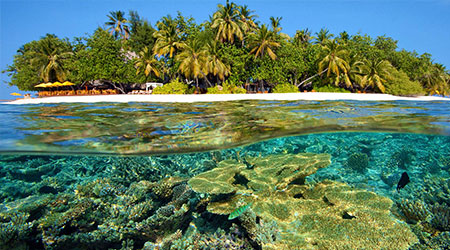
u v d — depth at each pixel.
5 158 5.98
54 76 34.38
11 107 9.81
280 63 28.69
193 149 5.30
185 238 4.39
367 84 28.91
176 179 6.03
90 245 4.67
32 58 33.81
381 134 6.78
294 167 5.85
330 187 5.34
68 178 6.88
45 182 6.48
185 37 32.66
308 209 4.70
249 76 29.81
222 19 31.94
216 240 4.30
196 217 5.35
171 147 5.04
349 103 11.41
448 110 8.22
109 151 4.86
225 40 33.09
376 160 7.87
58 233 4.51
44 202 5.20
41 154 5.09
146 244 4.48
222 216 5.10
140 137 5.01
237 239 4.37
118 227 4.65
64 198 5.45
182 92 26.64
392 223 4.04
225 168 6.12
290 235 4.04
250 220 4.28
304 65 30.41
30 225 4.54
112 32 43.34
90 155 5.40
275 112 7.78
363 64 29.59
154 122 6.15
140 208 4.93
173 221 4.80
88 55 29.94
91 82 34.56
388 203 4.54
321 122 6.05
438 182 6.19
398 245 3.58
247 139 5.50
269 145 7.85
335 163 7.80
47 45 32.53
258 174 5.90
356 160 7.48
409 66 33.66
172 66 31.80
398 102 12.44
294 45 33.56
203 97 17.81
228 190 4.84
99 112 7.82
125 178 6.45
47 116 6.86
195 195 5.90
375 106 9.73
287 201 4.96
